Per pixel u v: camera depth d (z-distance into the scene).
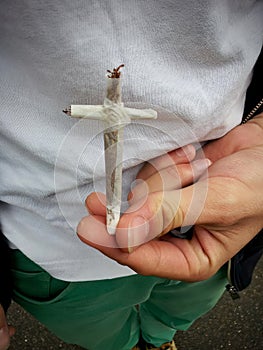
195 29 0.23
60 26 0.22
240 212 0.25
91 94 0.24
